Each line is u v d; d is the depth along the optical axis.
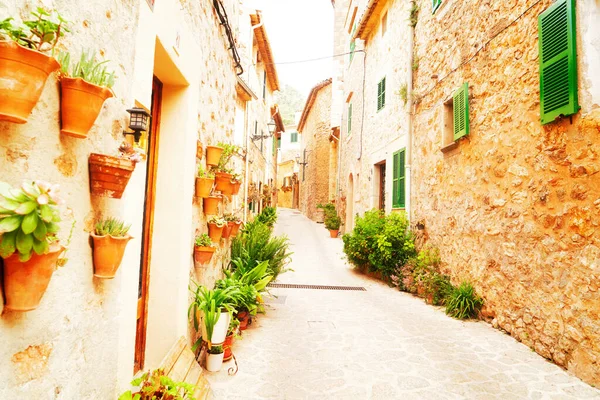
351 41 15.49
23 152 1.16
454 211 6.05
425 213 7.29
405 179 8.21
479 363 3.76
